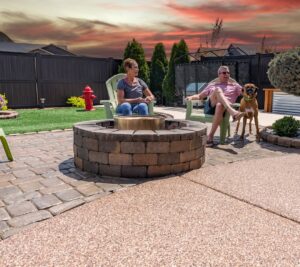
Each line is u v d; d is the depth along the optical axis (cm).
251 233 191
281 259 163
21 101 1160
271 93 979
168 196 252
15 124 696
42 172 321
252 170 328
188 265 157
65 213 219
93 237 185
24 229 194
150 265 157
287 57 481
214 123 458
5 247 174
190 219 210
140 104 452
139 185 278
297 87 483
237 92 516
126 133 297
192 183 285
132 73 462
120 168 301
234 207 231
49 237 185
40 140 513
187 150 319
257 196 253
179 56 1243
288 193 260
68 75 1258
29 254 167
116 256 165
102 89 1363
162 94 1317
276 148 449
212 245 177
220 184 282
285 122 480
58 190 265
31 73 1170
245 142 492
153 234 189
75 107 1214
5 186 275
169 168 310
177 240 182
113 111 527
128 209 226
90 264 158
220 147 454
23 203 235
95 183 284
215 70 1090
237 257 165
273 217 214
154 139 297
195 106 1067
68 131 609
